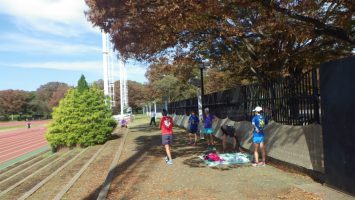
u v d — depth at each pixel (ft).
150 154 56.29
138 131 111.34
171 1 37.01
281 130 42.68
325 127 30.81
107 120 86.48
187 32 57.52
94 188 36.06
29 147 115.44
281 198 28.45
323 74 30.81
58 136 84.02
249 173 38.17
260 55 61.11
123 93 241.96
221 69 91.30
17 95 495.82
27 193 36.04
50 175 45.70
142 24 46.11
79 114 84.69
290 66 60.64
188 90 214.28
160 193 31.94
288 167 39.47
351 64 27.43
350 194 27.91
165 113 47.67
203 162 46.21
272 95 47.57
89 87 88.79
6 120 471.62
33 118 509.76
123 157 55.11
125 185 35.65
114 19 48.88
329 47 60.49
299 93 39.78
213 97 78.54
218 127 72.49
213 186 33.45
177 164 45.80
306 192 29.53
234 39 60.13
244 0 37.60
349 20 40.73
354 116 27.20
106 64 153.58
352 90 27.30
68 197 33.12
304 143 36.40
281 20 43.24
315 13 43.27
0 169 65.92
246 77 80.84
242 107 59.93
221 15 40.04
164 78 215.31
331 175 30.14
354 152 27.30
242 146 54.65
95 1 46.11
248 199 28.68
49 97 610.24
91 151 71.00
